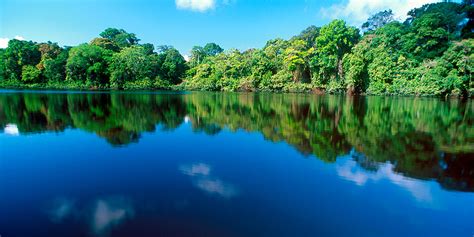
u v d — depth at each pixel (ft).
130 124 40.29
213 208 14.17
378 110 60.90
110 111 54.90
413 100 93.76
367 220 13.39
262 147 27.27
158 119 45.50
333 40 145.79
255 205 14.58
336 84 141.90
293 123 42.60
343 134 34.04
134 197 15.42
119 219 13.02
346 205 14.85
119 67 174.29
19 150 25.43
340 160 22.94
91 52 170.40
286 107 67.56
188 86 190.60
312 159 23.25
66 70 172.45
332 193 16.31
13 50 176.14
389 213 14.11
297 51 158.51
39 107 59.82
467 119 47.19
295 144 28.78
